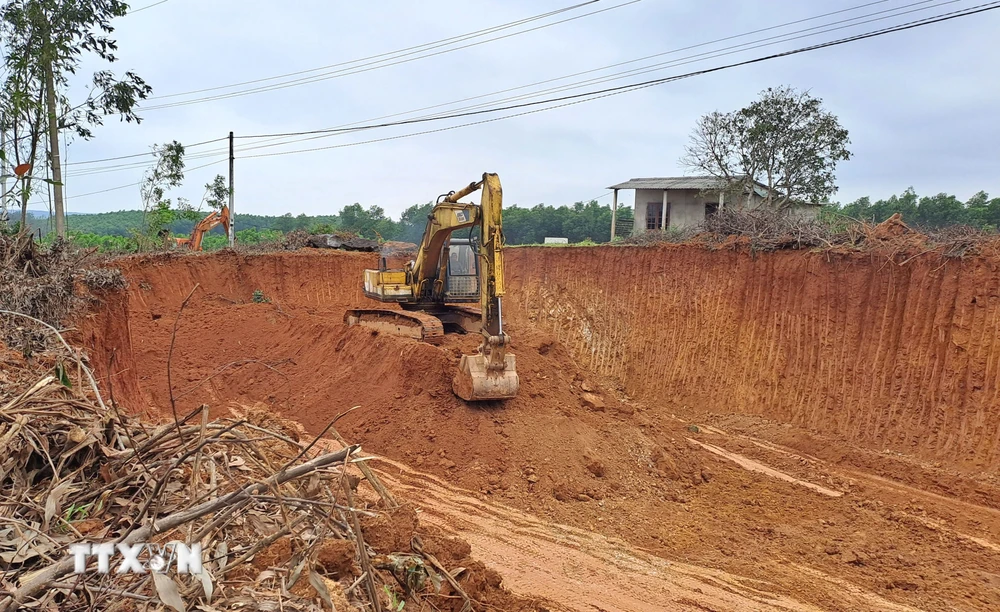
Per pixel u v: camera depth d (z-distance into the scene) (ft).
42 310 31.32
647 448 38.45
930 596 25.07
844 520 32.01
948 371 39.91
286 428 24.16
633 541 28.89
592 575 25.22
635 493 34.24
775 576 26.17
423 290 51.60
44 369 20.92
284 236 114.52
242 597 10.22
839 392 44.88
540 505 31.73
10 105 51.44
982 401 38.09
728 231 59.67
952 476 36.32
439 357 40.24
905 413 41.29
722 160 85.66
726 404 51.08
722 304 54.75
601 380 59.06
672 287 59.82
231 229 111.14
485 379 36.91
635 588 24.43
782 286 50.44
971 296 39.68
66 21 53.16
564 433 37.04
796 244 51.08
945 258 41.34
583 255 71.46
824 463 40.47
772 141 81.82
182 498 12.30
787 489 35.99
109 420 13.24
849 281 45.93
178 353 59.16
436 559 15.30
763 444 44.16
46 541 10.46
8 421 12.62
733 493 35.40
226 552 11.10
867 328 44.57
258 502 11.33
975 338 39.11
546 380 41.65
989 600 24.80
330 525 12.52
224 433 13.24
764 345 50.60
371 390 43.47
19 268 33.76
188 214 104.12
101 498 11.95
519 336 48.01
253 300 84.84
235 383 52.65
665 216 103.40
